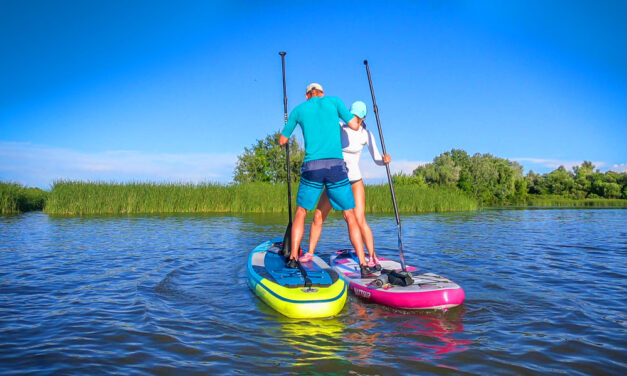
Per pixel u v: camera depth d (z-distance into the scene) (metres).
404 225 13.23
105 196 18.61
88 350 2.95
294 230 4.57
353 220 4.67
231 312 3.85
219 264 6.10
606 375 2.58
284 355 2.87
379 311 3.93
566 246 8.28
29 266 5.95
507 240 9.23
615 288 4.77
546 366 2.70
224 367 2.68
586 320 3.62
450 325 3.51
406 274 4.23
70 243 8.34
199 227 11.73
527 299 4.29
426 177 52.41
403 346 3.04
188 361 2.77
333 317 3.73
